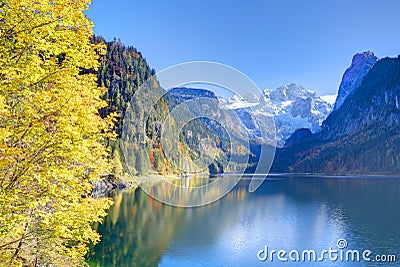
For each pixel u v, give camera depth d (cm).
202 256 2447
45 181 736
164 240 2769
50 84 827
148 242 2708
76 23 858
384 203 6016
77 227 867
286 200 6069
